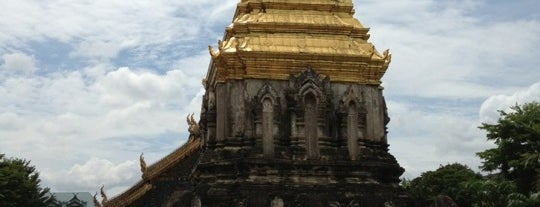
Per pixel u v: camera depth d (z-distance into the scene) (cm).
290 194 3806
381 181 4159
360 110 4197
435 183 8638
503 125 5831
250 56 4131
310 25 4341
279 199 3759
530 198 4853
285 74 4184
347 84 4262
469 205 7481
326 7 4512
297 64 4203
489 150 6003
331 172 4012
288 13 4447
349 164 4028
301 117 4056
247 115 4100
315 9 4497
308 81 4122
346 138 4125
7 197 7562
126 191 5681
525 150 5706
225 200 3741
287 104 4122
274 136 4031
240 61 4166
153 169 5681
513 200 4938
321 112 4097
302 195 3803
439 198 3866
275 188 3822
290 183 3900
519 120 5784
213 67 4416
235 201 3731
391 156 4294
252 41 4238
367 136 4222
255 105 4072
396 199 3953
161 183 5684
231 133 4112
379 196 3825
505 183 5428
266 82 4156
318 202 3709
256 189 3778
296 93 4091
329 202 3753
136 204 5631
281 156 3966
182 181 5709
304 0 4481
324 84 4162
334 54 4231
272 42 4253
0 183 7444
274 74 4175
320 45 4294
